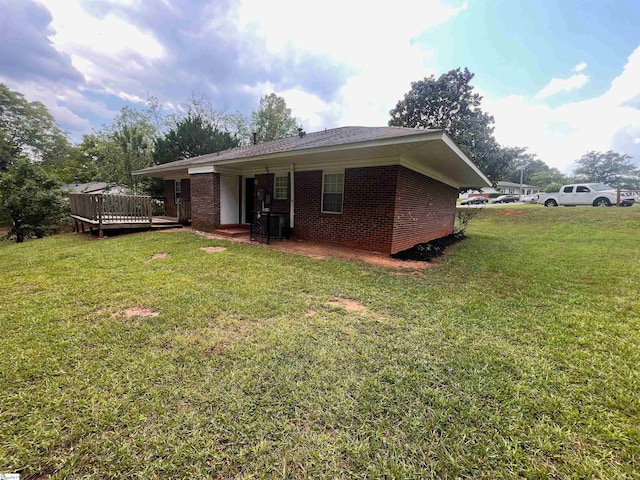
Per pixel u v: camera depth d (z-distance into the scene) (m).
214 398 1.94
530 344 2.79
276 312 3.43
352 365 2.37
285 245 7.91
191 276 4.84
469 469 1.48
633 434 1.69
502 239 11.24
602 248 8.59
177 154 19.58
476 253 8.12
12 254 6.75
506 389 2.09
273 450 1.57
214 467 1.47
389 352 2.59
